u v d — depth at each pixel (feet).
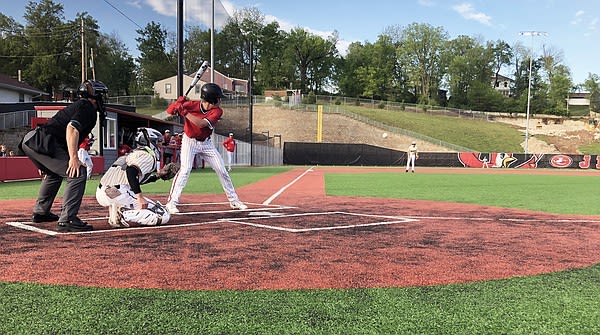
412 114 214.90
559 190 41.14
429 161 118.32
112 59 164.25
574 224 19.84
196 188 38.14
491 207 26.66
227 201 27.48
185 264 11.56
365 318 7.81
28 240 14.44
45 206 17.60
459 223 19.70
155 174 17.52
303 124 160.35
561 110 276.82
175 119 99.71
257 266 11.46
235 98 130.72
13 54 162.09
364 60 299.17
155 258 12.17
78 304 8.34
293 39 288.71
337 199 30.35
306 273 10.84
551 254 13.44
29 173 46.16
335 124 162.50
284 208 24.43
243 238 15.25
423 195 34.53
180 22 42.70
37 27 161.68
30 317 7.64
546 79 298.76
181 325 7.36
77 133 15.35
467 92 290.76
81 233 15.74
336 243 14.64
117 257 12.23
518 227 18.79
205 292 9.20
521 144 185.47
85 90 15.94
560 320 7.84
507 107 280.31
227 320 7.62
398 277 10.61
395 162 117.70
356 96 295.48
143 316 7.75
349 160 118.11
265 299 8.80
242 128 125.70
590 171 99.40
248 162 117.70
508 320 7.81
